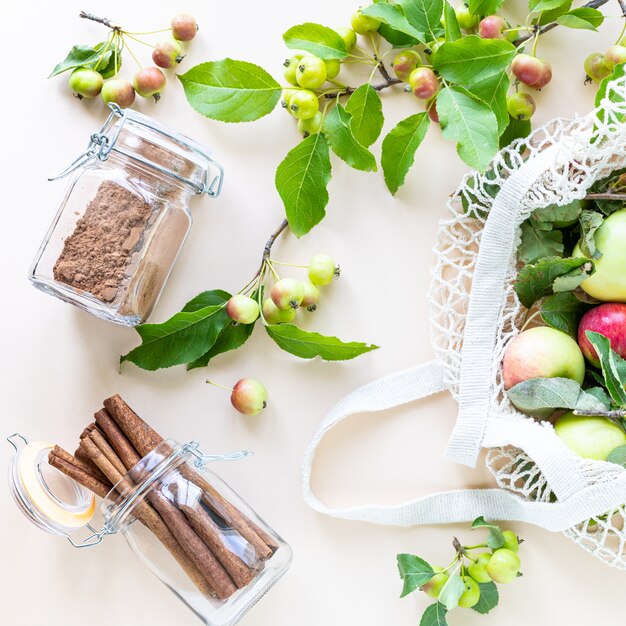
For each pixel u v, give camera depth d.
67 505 1.16
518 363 1.15
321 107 1.21
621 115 1.14
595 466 1.12
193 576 1.14
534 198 1.14
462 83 1.14
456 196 1.18
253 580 1.15
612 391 1.12
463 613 1.22
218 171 1.21
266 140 1.21
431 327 1.18
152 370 1.18
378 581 1.22
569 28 1.21
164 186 1.16
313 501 1.20
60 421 1.21
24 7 1.21
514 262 1.18
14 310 1.21
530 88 1.21
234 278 1.21
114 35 1.20
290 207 1.17
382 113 1.18
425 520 1.20
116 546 1.22
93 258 1.15
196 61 1.21
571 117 1.21
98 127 1.21
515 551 1.18
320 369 1.22
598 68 1.19
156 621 1.21
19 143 1.21
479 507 1.20
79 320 1.21
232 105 1.16
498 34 1.17
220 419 1.21
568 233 1.19
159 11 1.21
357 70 1.21
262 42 1.21
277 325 1.16
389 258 1.22
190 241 1.21
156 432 1.19
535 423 1.15
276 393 1.22
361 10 1.15
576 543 1.20
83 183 1.16
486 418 1.16
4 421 1.21
